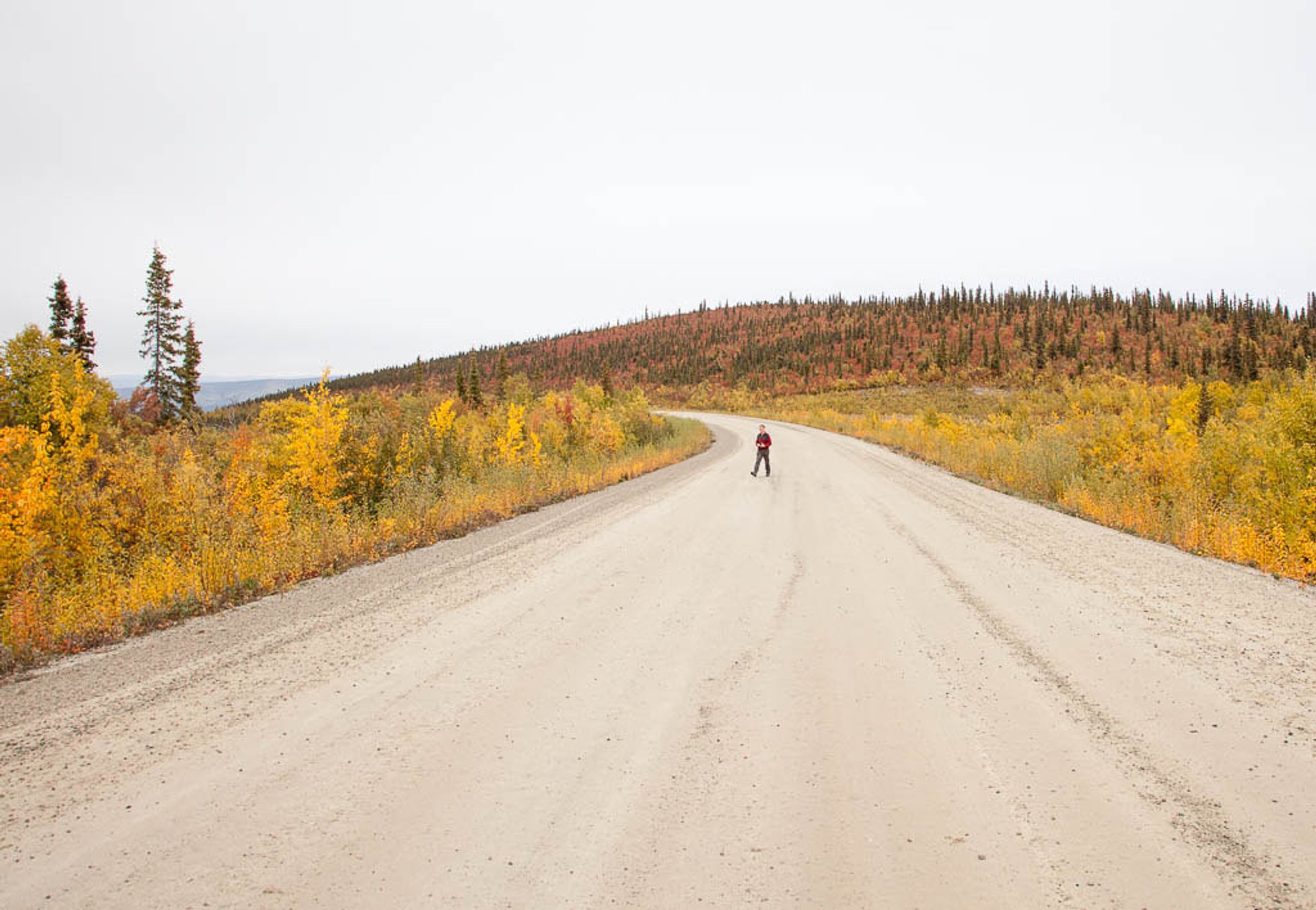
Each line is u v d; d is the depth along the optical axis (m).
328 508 10.34
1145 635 4.85
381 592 6.54
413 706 3.88
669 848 2.53
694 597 6.15
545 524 10.45
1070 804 2.77
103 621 5.69
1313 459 7.36
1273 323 119.94
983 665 4.34
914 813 2.73
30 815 2.85
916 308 166.38
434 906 2.24
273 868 2.46
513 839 2.61
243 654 4.88
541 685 4.16
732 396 95.00
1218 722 3.47
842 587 6.42
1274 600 5.70
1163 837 2.52
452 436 15.44
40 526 7.10
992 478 15.59
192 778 3.12
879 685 4.07
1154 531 8.66
